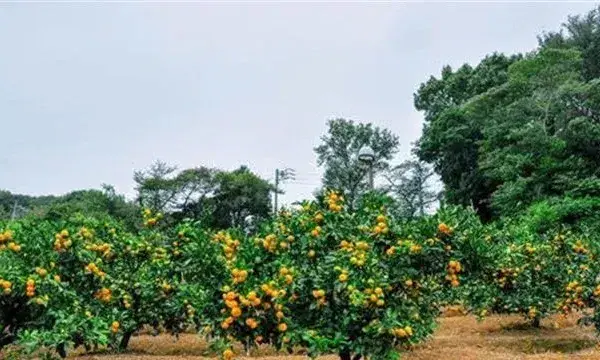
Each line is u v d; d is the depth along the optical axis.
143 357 9.56
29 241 7.00
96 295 7.67
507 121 32.56
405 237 6.45
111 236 9.41
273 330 5.85
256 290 5.68
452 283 6.52
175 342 11.18
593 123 30.36
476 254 6.65
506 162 30.12
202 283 6.53
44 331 6.27
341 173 55.66
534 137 29.09
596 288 10.75
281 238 6.46
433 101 49.38
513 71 33.91
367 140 59.66
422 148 43.00
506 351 10.09
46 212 34.22
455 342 10.80
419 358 9.12
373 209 6.79
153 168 44.97
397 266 6.38
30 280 6.27
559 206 24.67
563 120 30.83
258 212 45.69
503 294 11.86
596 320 10.77
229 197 44.38
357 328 6.18
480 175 37.00
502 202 30.45
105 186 41.97
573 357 9.24
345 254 6.18
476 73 45.72
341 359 6.65
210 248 6.81
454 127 39.50
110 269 9.16
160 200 42.81
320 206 6.89
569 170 28.30
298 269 6.25
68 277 7.28
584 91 30.22
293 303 6.18
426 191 52.16
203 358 9.41
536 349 10.38
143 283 9.34
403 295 6.60
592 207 24.75
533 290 11.86
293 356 9.61
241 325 5.80
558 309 11.91
